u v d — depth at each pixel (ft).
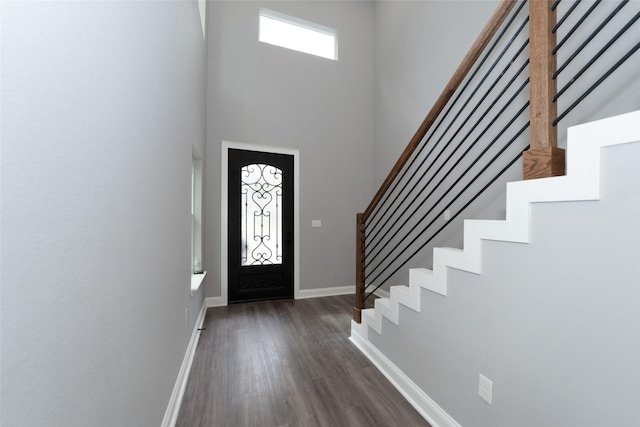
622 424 2.54
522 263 3.47
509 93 7.22
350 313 10.73
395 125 12.42
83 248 2.06
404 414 5.17
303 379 6.25
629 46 4.89
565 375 3.00
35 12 1.59
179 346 5.69
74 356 1.95
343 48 13.85
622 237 2.54
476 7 8.32
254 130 12.21
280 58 12.69
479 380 4.09
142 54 3.28
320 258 13.29
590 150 2.75
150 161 3.62
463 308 4.39
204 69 10.31
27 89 1.53
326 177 13.46
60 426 1.80
